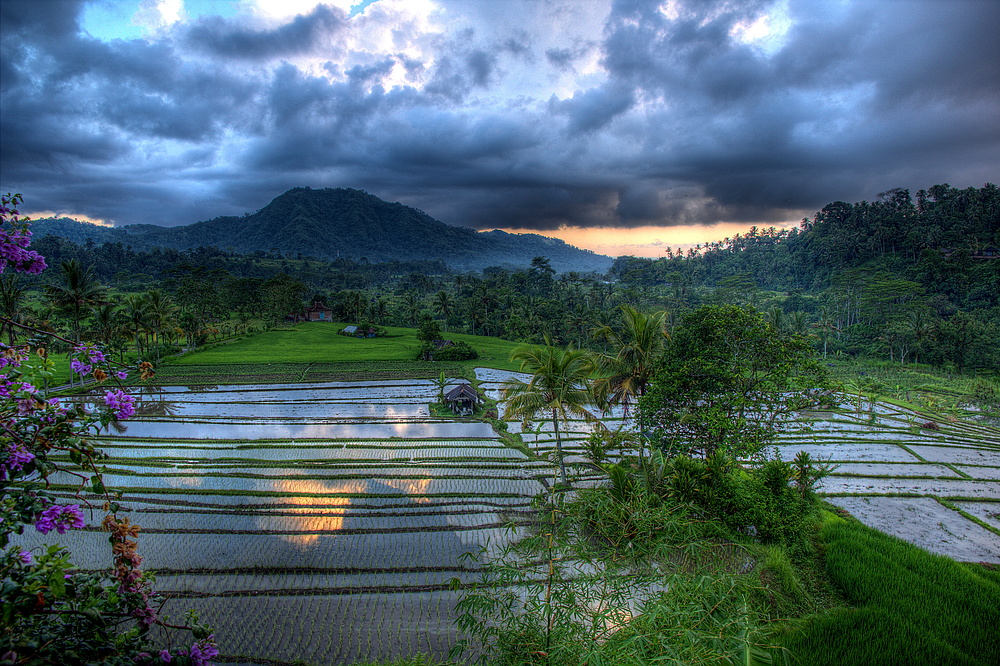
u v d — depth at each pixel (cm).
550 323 9144
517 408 2461
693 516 1691
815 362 2367
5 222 504
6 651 414
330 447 3139
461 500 2414
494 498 2439
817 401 2383
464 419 3884
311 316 11362
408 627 1533
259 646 1455
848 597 1623
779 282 16312
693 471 1955
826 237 15162
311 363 6103
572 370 2470
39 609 427
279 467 2795
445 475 2717
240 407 4228
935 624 1427
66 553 474
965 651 1331
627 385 2908
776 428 2517
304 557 1917
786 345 2408
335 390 4944
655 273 17962
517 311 10100
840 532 1948
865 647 1302
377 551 1961
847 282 10919
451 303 10788
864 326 9400
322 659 1408
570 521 982
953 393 5903
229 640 1478
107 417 533
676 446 2409
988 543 2144
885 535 2025
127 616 522
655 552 949
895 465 3108
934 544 2128
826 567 1772
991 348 7612
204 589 1717
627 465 2464
